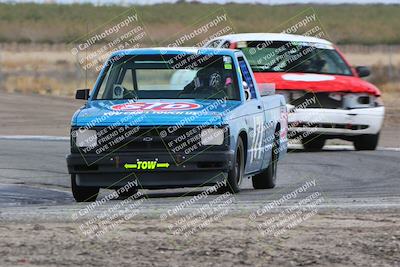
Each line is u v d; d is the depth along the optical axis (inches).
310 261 1063.6
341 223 1289.4
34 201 1678.2
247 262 1058.7
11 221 1317.7
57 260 1067.9
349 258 1077.8
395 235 1200.8
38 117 3811.5
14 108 4183.1
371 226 1266.0
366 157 2390.5
